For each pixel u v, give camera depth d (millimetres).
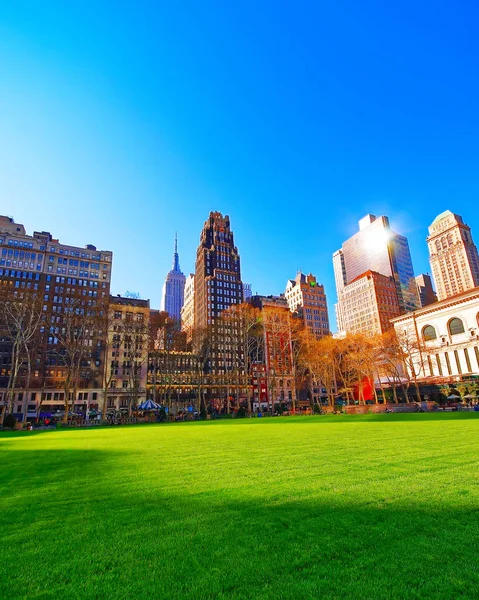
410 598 3662
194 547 4980
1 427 51844
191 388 120562
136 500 7305
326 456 11844
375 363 95250
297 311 180000
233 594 3846
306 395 136000
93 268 122562
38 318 65500
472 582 3895
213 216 182750
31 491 8445
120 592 3967
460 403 73688
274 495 7227
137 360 112562
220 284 160500
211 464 11227
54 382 102250
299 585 3959
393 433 19203
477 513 5840
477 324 90500
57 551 5016
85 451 16469
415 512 5984
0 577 4355
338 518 5840
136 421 65688
